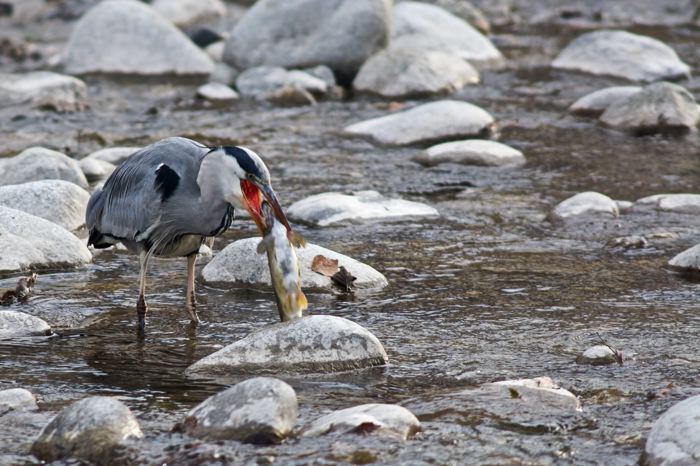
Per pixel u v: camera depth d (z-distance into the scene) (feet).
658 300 38.27
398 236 46.75
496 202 52.60
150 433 26.55
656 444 24.82
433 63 77.20
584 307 37.47
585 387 29.91
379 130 64.23
